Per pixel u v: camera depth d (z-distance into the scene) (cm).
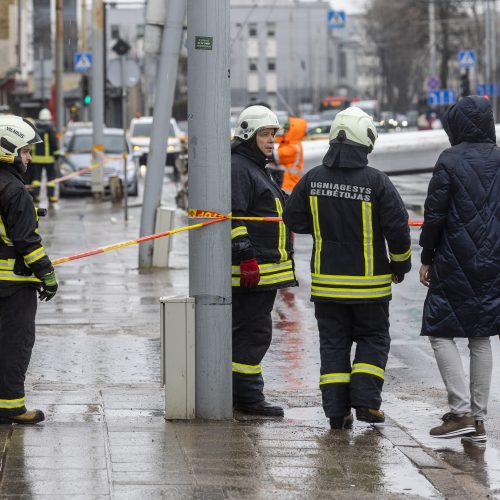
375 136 1256
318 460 1108
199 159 1264
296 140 2828
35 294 1252
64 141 5866
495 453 1185
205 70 1258
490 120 1223
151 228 2664
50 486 983
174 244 3184
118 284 2420
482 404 1232
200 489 988
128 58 3891
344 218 1247
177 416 1276
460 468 1125
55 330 1902
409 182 4662
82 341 1814
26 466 1046
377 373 1256
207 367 1278
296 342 1847
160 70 2605
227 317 1283
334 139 1254
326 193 1251
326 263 1258
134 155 5316
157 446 1140
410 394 1480
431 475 1065
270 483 1018
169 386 1273
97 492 968
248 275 1298
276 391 1498
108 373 1595
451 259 1207
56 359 1678
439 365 1239
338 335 1276
